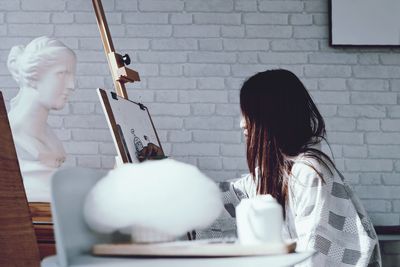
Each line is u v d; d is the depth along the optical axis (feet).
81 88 10.37
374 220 10.22
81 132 10.29
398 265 8.89
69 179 2.39
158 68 10.40
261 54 10.43
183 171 2.49
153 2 10.50
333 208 5.04
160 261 2.22
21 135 6.21
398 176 10.26
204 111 10.35
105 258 2.29
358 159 10.29
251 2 10.49
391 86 10.39
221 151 10.30
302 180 4.98
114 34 10.45
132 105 6.89
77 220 2.39
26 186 6.06
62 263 2.20
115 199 2.41
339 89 10.38
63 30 10.46
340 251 4.96
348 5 10.34
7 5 10.50
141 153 6.29
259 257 2.26
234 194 5.89
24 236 3.28
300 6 10.48
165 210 2.43
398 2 10.30
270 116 5.16
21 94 6.43
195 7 10.49
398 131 10.32
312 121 5.85
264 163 5.15
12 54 6.58
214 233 5.65
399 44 10.31
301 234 4.92
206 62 10.43
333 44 10.34
